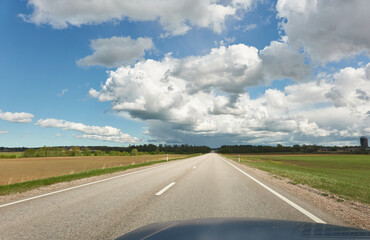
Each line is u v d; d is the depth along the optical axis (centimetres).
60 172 2705
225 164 2664
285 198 706
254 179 1227
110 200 666
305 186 998
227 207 578
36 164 4566
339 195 796
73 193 791
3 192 858
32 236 374
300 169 2547
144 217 483
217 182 1086
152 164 2653
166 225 202
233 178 1261
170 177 1289
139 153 13775
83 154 11250
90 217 484
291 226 187
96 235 376
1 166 4034
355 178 1809
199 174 1463
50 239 360
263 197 720
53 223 443
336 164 4841
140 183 1043
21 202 651
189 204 612
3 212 535
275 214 512
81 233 386
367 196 788
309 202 652
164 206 588
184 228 185
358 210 576
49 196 741
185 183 1045
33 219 473
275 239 149
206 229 180
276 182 1115
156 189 873
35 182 1111
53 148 10181
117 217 483
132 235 176
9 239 362
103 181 1129
